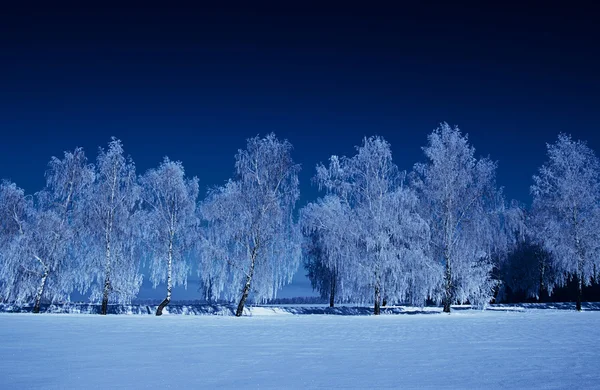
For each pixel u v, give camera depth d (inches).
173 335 669.9
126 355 450.3
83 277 1355.8
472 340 602.5
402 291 1323.8
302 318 1160.2
